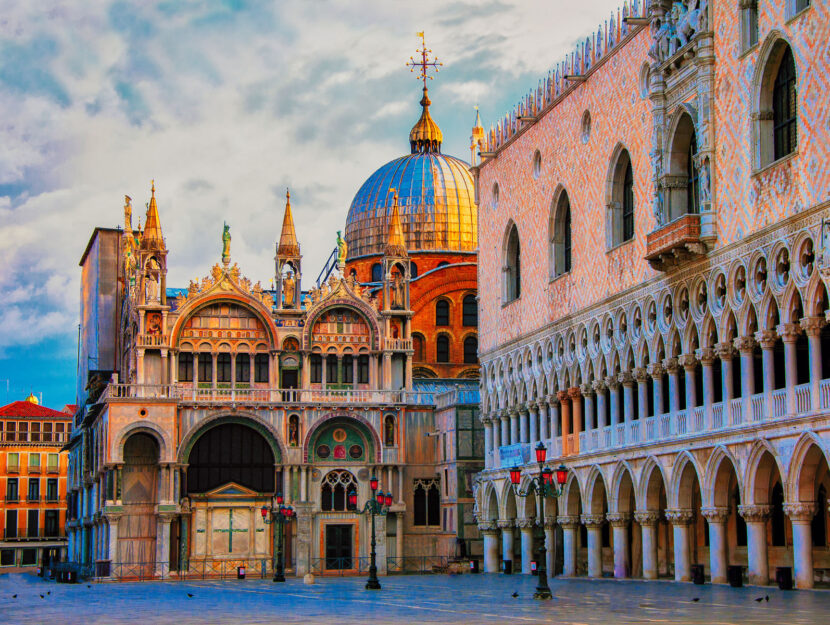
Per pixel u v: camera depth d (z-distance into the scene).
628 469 69.38
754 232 56.56
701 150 60.75
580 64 77.25
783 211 54.44
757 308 56.50
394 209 109.50
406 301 107.75
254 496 101.62
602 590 58.59
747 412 57.38
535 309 84.19
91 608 53.19
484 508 92.75
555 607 46.19
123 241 119.06
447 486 102.06
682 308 63.97
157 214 104.31
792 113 55.34
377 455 103.38
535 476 79.94
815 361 52.41
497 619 40.34
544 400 82.69
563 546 83.69
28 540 164.88
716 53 60.22
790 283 53.78
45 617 46.97
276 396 102.88
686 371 63.28
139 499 99.69
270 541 101.62
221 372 104.25
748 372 57.66
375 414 103.88
